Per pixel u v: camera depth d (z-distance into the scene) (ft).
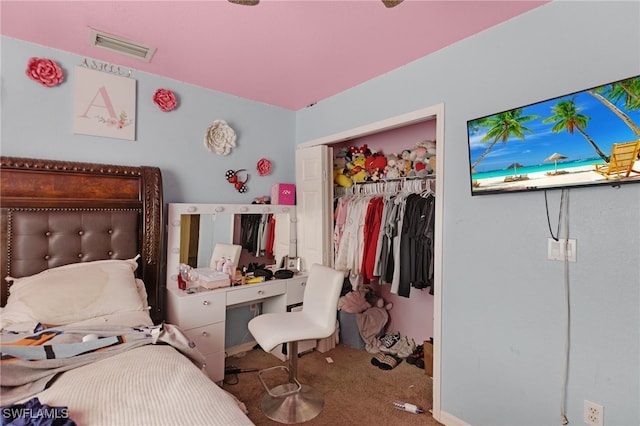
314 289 6.98
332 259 9.78
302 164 10.11
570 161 4.45
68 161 6.60
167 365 4.10
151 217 7.28
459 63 6.14
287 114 10.53
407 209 8.18
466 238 5.99
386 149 10.34
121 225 6.98
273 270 9.69
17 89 6.25
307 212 9.95
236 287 7.89
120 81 7.35
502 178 5.23
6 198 5.90
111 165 6.98
